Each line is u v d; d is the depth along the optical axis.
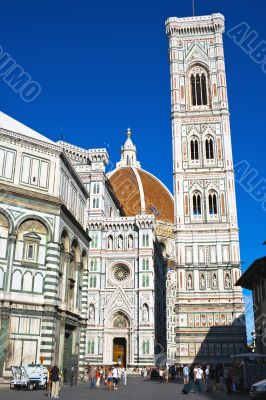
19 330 42.94
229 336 91.56
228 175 104.19
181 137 109.38
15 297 43.38
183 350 92.31
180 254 99.12
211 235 99.62
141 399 36.31
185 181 105.25
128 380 73.62
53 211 48.09
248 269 56.84
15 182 46.59
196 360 90.88
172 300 134.75
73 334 54.12
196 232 100.38
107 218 104.88
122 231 104.38
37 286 45.19
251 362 51.19
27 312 43.81
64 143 106.19
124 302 98.81
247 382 45.22
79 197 59.97
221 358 90.31
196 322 93.69
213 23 117.69
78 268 55.84
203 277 96.88
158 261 123.88
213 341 91.81
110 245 103.88
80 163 108.50
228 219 100.38
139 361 93.38
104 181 109.31
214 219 100.94
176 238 100.75
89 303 99.12
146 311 96.88
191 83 114.69
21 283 44.19
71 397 34.94
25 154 48.25
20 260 44.69
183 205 103.06
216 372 65.75
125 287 100.00
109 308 98.88
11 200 45.47
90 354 95.62
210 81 113.69
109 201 117.69
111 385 49.31
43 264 46.12
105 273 101.75
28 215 46.16
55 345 46.00
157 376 75.69
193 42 117.75
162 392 46.00
